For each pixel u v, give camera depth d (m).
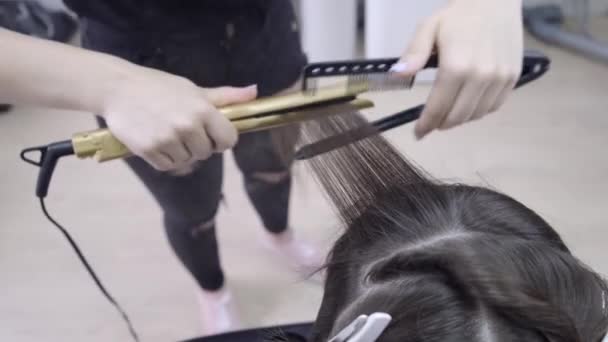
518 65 0.49
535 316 0.31
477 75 0.47
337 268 0.39
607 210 1.37
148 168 0.87
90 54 0.49
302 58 0.87
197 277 1.12
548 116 1.70
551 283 0.33
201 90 0.49
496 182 1.44
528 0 2.25
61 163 1.57
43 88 0.48
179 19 0.73
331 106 0.49
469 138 1.58
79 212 1.43
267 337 0.59
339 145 0.47
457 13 0.49
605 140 1.60
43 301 1.23
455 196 0.39
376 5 1.73
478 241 0.34
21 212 1.43
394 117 0.53
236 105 0.48
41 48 0.48
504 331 0.31
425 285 0.33
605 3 2.30
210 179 0.93
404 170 0.45
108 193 1.48
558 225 1.32
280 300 1.21
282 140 0.67
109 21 0.73
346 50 1.72
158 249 1.34
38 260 1.31
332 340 0.33
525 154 1.54
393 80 0.48
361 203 0.43
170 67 0.76
